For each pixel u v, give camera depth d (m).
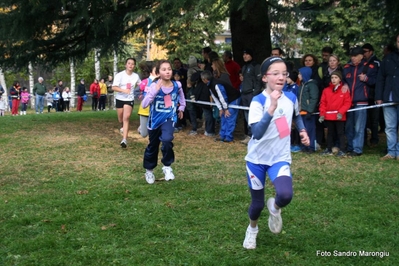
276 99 3.94
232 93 10.44
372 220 5.30
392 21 10.10
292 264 4.21
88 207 5.81
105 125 13.71
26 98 26.98
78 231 5.05
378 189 6.52
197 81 11.35
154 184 6.89
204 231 4.99
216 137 11.29
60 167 8.11
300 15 11.99
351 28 28.25
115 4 10.74
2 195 6.41
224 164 8.27
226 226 5.11
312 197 6.18
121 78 9.85
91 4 11.64
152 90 6.57
